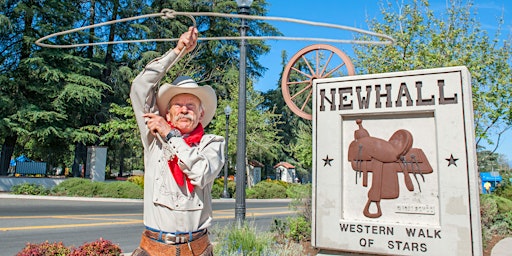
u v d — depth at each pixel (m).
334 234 5.66
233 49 37.66
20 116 24.19
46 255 5.04
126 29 34.03
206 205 2.78
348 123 5.86
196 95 2.82
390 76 5.57
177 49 2.77
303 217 8.62
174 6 34.44
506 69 13.90
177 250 2.60
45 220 12.28
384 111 5.55
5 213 13.89
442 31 13.87
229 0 38.38
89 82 27.02
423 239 5.11
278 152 44.62
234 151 32.66
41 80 26.81
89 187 22.75
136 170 59.00
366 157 5.63
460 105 5.11
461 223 4.93
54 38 27.34
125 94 31.59
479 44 14.12
